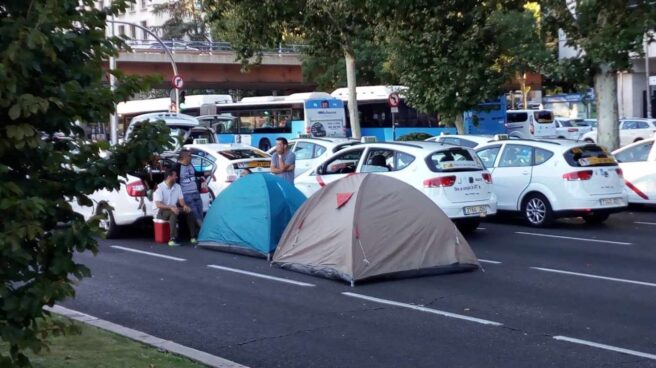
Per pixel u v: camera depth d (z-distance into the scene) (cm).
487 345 812
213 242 1438
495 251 1387
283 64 5344
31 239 486
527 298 1024
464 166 1515
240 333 871
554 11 1992
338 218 1175
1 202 459
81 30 518
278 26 2291
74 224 500
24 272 493
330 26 2366
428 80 2791
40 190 506
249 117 4134
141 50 4806
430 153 1503
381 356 779
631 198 1872
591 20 1902
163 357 736
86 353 734
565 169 1611
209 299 1041
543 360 758
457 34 2316
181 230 1673
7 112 480
